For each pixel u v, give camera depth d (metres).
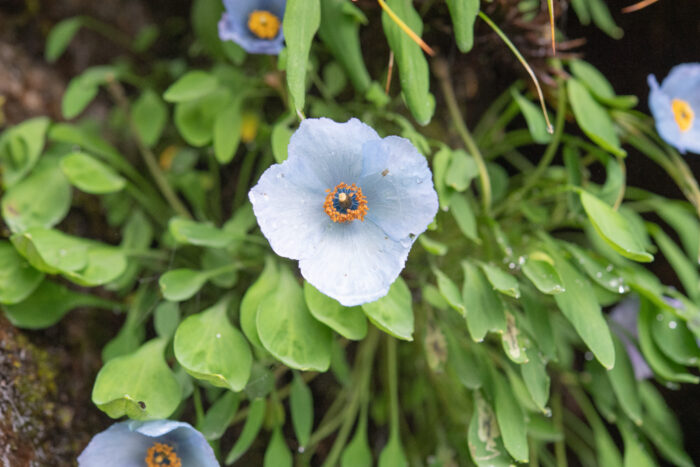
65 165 0.40
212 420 0.37
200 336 0.36
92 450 0.36
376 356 0.45
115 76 0.44
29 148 0.41
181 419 0.41
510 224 0.42
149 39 0.48
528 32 0.41
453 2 0.36
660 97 0.39
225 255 0.40
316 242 0.34
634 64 0.47
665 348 0.39
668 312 0.39
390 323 0.35
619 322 0.42
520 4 0.42
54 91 0.45
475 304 0.37
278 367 0.39
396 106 0.44
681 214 0.43
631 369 0.39
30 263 0.37
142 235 0.42
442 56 0.43
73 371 0.40
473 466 0.42
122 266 0.39
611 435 0.48
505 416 0.37
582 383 0.43
